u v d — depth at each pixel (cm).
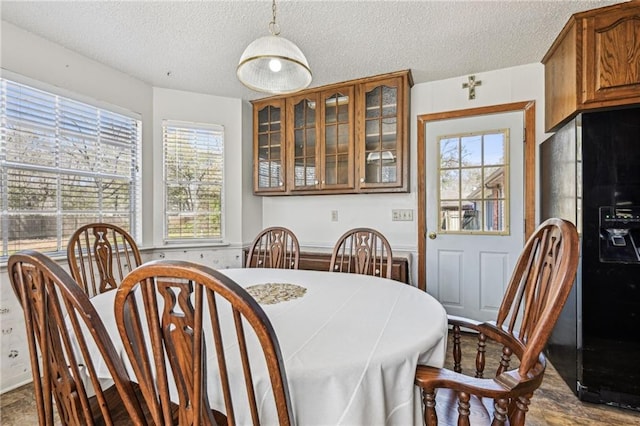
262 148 322
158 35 212
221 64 253
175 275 57
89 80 244
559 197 204
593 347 172
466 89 273
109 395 110
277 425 74
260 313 57
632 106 165
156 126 296
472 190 274
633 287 164
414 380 84
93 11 186
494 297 266
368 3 177
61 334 74
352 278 181
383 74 268
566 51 203
